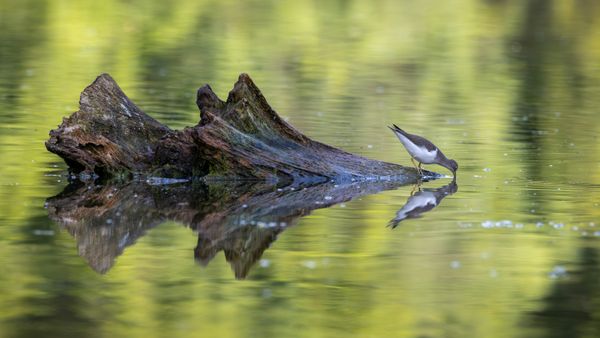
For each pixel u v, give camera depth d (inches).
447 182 845.2
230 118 858.1
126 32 1941.4
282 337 470.6
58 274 559.8
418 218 704.4
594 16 2390.5
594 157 956.6
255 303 516.7
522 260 594.9
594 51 1867.6
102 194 775.1
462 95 1375.5
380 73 1561.3
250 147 848.3
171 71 1517.0
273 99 1285.7
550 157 957.8
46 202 740.7
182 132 844.6
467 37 2026.3
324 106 1244.5
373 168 866.1
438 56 1771.7
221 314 500.4
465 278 560.7
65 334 469.1
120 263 583.5
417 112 1222.3
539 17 2368.4
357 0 2600.9
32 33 1898.4
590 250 616.4
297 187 820.6
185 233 656.4
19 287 535.5
